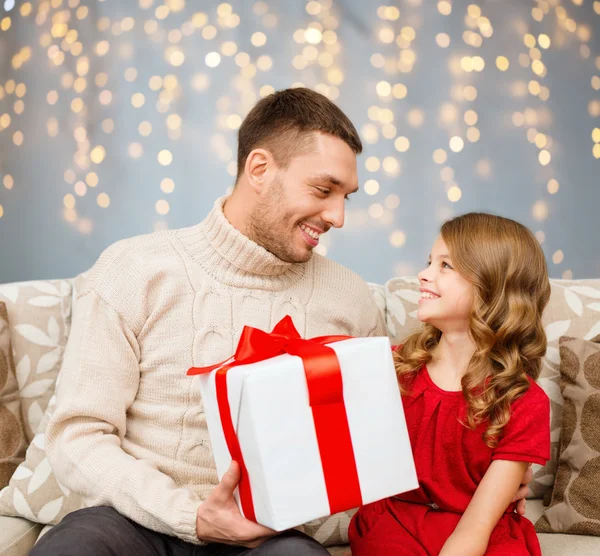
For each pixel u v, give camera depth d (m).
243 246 1.21
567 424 1.47
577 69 2.97
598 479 1.37
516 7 2.89
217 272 1.23
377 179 2.83
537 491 1.54
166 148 2.76
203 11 2.77
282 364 0.87
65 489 1.39
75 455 1.07
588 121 2.98
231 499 0.94
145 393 1.20
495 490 1.10
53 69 2.79
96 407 1.11
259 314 1.23
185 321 1.20
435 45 2.84
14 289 1.67
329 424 0.88
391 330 1.67
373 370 0.92
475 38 2.86
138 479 1.03
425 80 2.84
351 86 2.81
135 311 1.19
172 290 1.20
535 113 2.91
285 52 2.78
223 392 0.91
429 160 2.85
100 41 2.77
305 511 0.86
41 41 2.80
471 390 1.17
